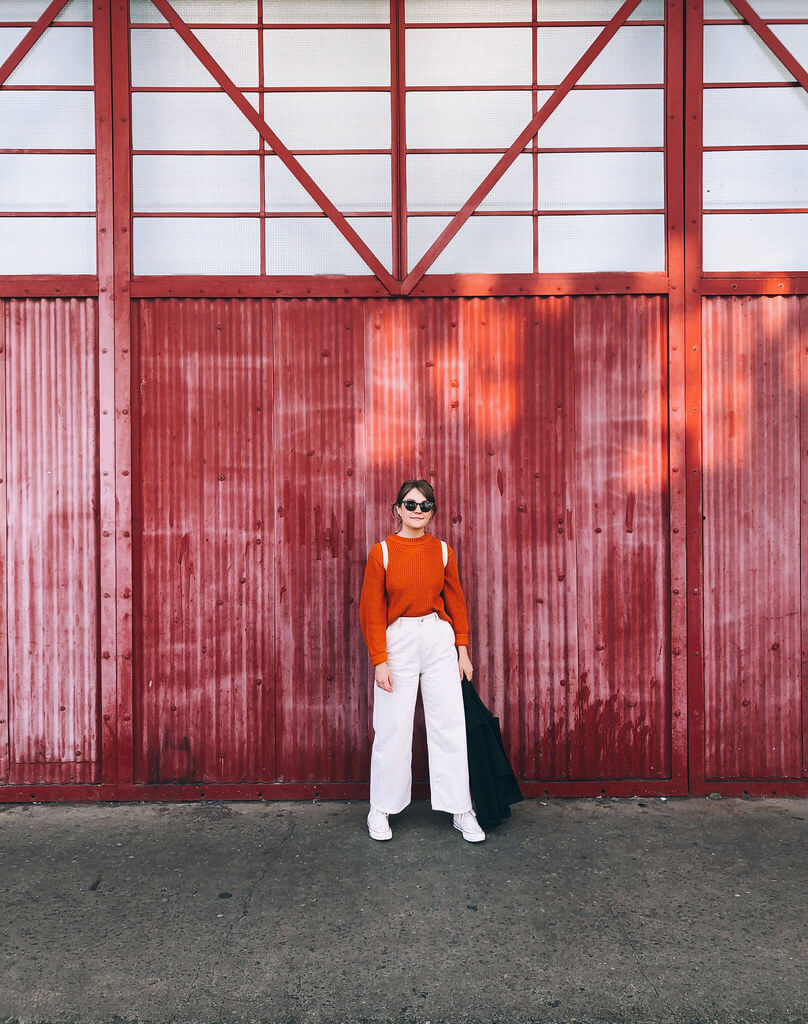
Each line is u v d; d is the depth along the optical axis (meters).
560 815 3.67
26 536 3.88
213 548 3.88
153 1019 2.32
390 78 3.90
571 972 2.51
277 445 3.88
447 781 3.39
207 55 3.88
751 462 3.91
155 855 3.29
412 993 2.42
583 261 3.93
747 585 3.91
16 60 3.87
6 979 2.49
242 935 2.71
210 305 3.87
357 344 3.88
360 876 3.10
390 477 3.88
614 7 3.90
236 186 3.90
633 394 3.89
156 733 3.88
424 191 3.91
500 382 3.89
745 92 3.91
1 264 3.90
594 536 3.89
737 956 2.58
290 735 3.88
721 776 3.91
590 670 3.89
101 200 3.84
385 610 3.45
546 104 3.89
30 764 3.88
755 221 3.93
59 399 3.87
